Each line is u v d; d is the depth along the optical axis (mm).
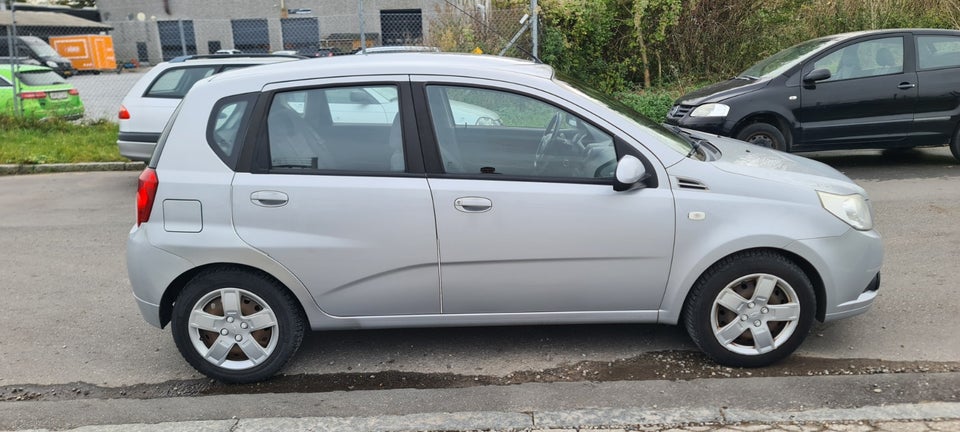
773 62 8773
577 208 3568
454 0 13305
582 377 3770
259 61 9281
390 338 4363
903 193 7383
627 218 3578
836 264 3631
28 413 3572
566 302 3721
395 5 27766
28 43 26984
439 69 3699
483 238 3584
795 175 3752
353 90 3666
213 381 3891
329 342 4336
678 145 3857
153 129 8852
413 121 3629
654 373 3779
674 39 13641
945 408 3238
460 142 3658
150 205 3617
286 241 3576
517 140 3668
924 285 4840
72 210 8039
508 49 12102
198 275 3676
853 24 13570
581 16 12852
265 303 3682
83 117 13797
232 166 3607
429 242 3592
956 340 4008
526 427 3238
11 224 7461
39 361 4199
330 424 3332
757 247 3586
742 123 8180
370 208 3566
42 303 5137
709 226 3572
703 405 3395
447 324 3770
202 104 3672
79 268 5930
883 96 8156
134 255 3668
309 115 3658
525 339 4281
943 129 8289
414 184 3578
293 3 30594
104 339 4500
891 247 5664
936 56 8289
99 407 3625
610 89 13320
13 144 11336
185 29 32312
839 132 8242
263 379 3809
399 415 3398
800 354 3924
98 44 31266
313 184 3574
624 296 3705
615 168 3629
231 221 3578
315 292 3652
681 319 3895
